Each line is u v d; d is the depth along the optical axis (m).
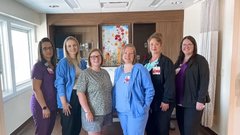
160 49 2.18
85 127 2.09
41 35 4.97
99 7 4.35
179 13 4.86
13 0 3.52
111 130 3.41
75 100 2.18
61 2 3.79
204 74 2.13
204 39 3.32
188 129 2.22
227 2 2.90
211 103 3.18
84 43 5.34
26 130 3.62
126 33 5.23
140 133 2.03
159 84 2.14
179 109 2.32
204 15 3.32
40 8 4.31
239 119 0.84
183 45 2.25
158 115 2.18
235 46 0.80
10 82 3.49
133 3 4.04
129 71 2.05
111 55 5.27
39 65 2.14
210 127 3.31
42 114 2.16
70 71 2.16
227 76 2.93
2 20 3.34
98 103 2.04
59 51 5.03
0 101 0.87
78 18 4.97
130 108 1.99
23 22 4.18
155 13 4.90
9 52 3.49
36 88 2.10
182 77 2.23
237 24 0.78
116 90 2.11
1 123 0.88
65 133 2.20
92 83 2.02
